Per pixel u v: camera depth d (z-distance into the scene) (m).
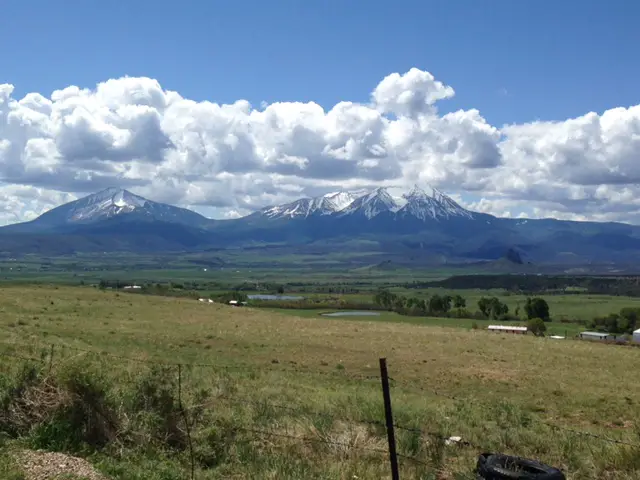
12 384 12.43
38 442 11.08
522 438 15.16
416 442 13.05
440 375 38.62
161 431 11.98
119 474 10.08
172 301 78.00
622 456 12.94
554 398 31.22
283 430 13.41
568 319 144.50
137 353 33.16
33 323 42.31
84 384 11.95
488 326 105.75
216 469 11.00
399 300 156.62
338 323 73.62
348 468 11.12
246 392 19.31
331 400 19.41
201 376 22.30
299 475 10.57
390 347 51.22
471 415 18.75
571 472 12.34
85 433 11.53
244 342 47.03
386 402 9.31
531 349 56.25
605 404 29.16
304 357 42.34
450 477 11.52
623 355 56.09
